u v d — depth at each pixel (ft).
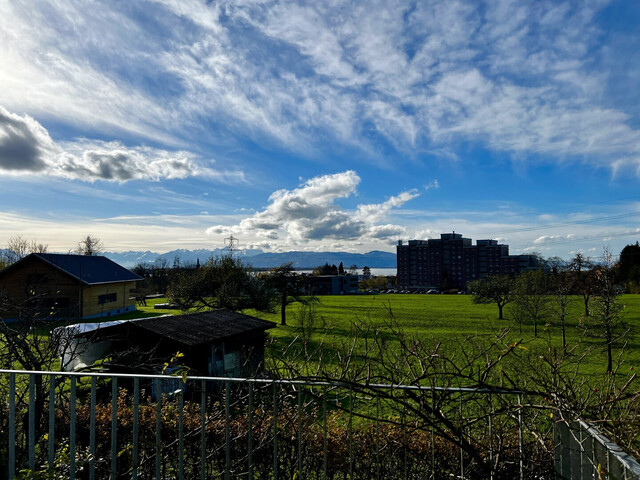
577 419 9.43
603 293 69.67
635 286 234.58
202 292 115.03
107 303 151.74
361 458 14.12
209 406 17.60
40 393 16.42
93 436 11.06
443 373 10.96
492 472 10.52
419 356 12.58
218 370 41.73
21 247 125.29
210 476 14.87
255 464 14.83
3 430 14.10
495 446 12.30
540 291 113.29
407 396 10.83
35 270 123.75
